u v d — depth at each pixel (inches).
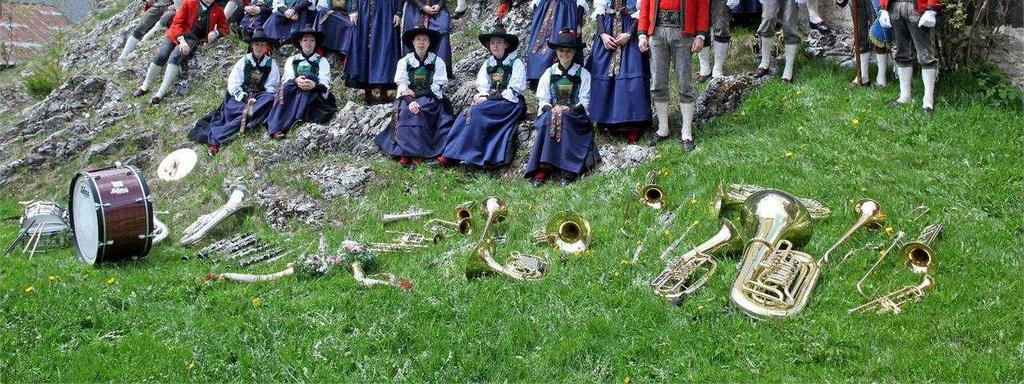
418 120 364.2
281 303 278.8
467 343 251.8
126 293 293.3
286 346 257.6
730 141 343.9
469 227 314.3
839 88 369.7
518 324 256.5
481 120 358.6
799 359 233.1
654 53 343.6
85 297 291.3
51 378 253.0
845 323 243.1
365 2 418.6
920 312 246.2
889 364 228.2
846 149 329.7
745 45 406.3
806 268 261.6
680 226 299.0
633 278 272.8
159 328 272.7
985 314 244.1
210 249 327.3
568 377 238.4
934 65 341.7
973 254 270.7
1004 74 361.1
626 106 350.0
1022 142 325.4
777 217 271.3
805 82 378.0
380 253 308.5
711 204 304.5
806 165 323.9
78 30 662.5
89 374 250.8
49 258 329.1
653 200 314.3
